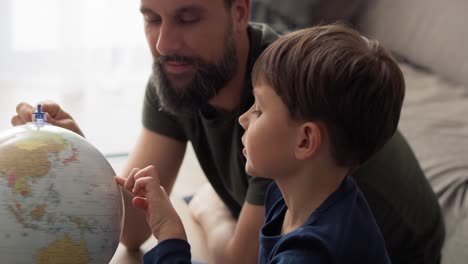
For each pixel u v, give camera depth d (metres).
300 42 0.68
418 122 1.75
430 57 2.13
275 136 0.68
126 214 0.96
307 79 0.65
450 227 1.35
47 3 2.71
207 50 0.95
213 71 0.96
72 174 0.66
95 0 2.76
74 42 2.78
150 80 1.15
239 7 0.99
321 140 0.67
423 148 1.60
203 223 1.14
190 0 0.90
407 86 2.01
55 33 2.76
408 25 2.22
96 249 0.67
